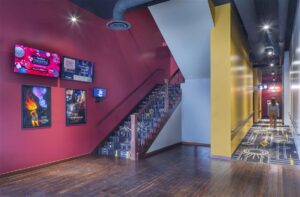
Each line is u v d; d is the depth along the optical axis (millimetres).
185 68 7277
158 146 6348
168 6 5250
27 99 4574
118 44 7176
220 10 5488
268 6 6473
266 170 4535
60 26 5285
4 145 4184
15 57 4285
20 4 4465
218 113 5539
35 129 4719
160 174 4340
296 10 6078
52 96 5086
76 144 5652
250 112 10719
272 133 9445
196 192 3463
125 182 3918
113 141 6586
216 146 5566
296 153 5941
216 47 5547
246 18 5203
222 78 5477
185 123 7785
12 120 4316
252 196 3307
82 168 4781
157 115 7102
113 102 6910
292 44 8195
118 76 7137
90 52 6094
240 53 7039
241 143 7270
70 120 5496
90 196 3346
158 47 9430
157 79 9305
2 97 4164
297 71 6027
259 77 16094
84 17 5938
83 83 5875
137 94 8031
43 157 4863
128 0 4422
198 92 7609
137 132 5773
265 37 9117
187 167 4801
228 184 3783
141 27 8320
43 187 3699
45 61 4820
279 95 19750
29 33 4617
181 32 5910
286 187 3639
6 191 3533
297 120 6129
